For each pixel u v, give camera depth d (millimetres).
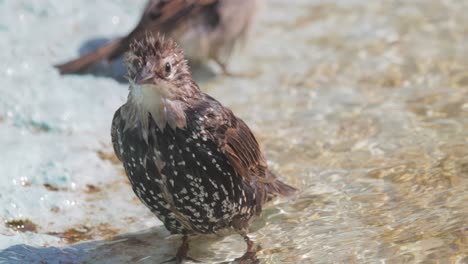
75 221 10492
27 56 14969
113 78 14516
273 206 10562
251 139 9797
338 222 10023
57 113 13148
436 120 12477
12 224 10320
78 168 11641
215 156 9086
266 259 9445
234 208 9406
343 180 11047
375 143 11992
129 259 9711
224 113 9359
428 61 14859
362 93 13852
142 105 8820
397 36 16156
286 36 16594
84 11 16906
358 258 9102
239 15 15047
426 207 9992
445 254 8859
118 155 9703
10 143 12211
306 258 9312
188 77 9180
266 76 14930
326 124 12820
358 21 17000
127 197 11070
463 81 13906
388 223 9781
